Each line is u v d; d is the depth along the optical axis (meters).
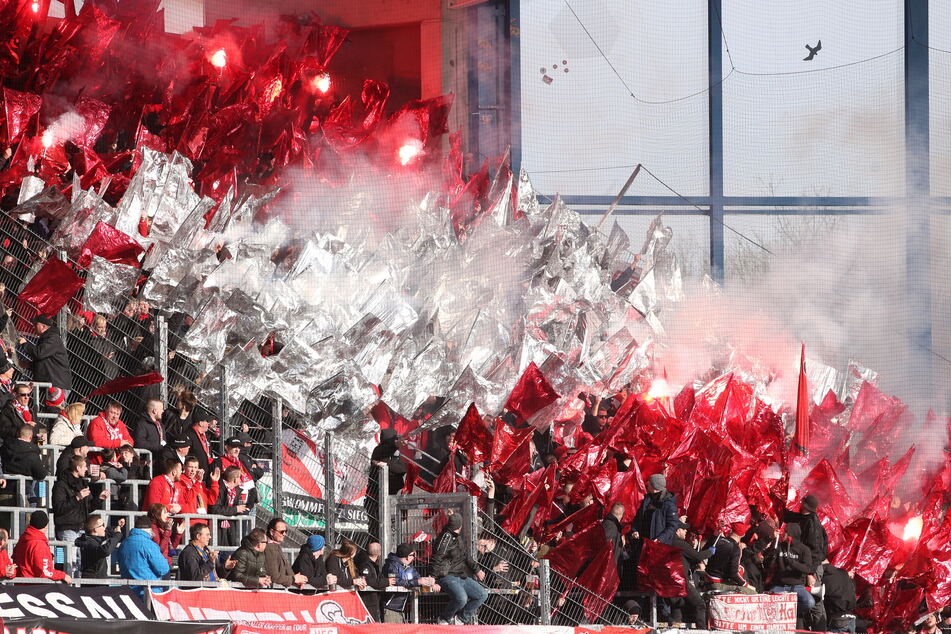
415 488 60.59
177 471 54.16
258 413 64.38
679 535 59.28
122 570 47.28
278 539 50.41
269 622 46.53
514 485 62.50
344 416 61.56
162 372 62.22
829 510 69.31
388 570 53.34
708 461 64.88
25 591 42.03
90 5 82.38
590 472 63.03
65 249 66.88
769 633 56.28
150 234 71.06
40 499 54.78
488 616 54.34
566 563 56.81
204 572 49.12
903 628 67.38
